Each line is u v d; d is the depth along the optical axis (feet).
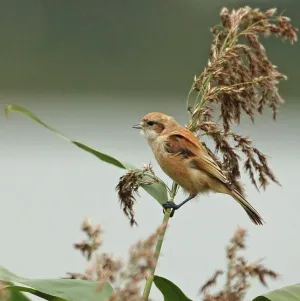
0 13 115.55
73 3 115.34
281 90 94.38
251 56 25.26
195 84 25.66
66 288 20.35
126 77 112.88
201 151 32.09
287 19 25.09
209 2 104.58
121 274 15.11
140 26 111.96
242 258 18.54
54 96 115.24
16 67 115.34
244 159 24.76
